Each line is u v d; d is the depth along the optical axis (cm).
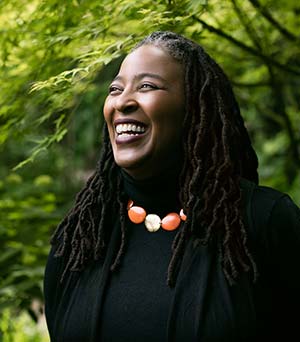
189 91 179
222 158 179
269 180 453
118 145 179
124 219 184
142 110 176
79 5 268
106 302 177
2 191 411
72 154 547
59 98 267
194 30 271
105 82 375
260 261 172
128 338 173
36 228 372
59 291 191
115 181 190
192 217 175
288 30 331
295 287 175
